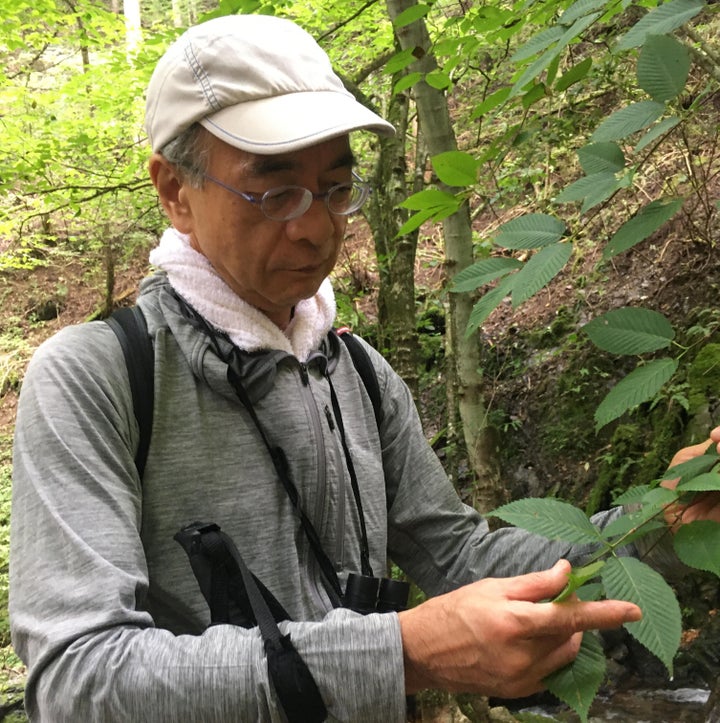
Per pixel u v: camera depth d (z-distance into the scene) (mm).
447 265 1914
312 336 1170
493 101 1298
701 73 2592
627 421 3219
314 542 1082
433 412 4008
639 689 2510
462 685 782
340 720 764
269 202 985
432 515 1294
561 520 765
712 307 3178
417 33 1655
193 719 750
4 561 4898
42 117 4484
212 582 929
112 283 6434
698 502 872
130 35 4223
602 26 2500
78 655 777
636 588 699
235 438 1046
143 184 3678
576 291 3877
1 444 6645
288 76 973
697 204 3297
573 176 3590
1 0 3676
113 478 926
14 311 8109
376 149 3232
